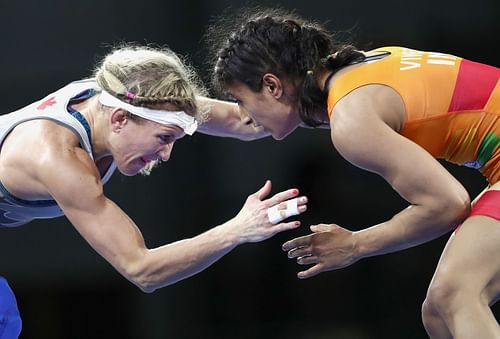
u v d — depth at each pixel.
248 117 11.60
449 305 10.17
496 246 10.20
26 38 19.30
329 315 19.30
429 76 10.64
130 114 10.65
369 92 10.34
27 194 10.78
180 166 19.42
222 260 19.33
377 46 19.45
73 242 19.00
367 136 10.00
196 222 19.41
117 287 19.14
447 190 9.85
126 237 10.46
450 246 10.41
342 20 19.52
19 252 19.05
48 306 19.12
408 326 19.14
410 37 19.50
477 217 10.39
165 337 19.22
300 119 11.08
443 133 10.69
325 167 19.34
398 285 19.22
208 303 19.30
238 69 10.93
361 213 19.33
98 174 10.68
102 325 19.14
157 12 19.47
